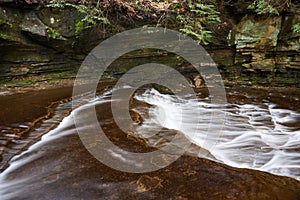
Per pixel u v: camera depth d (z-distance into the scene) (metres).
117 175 2.37
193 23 6.96
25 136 3.18
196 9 7.12
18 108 4.25
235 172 2.47
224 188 2.19
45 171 2.43
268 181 2.41
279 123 4.88
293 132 4.45
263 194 2.12
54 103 4.62
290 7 6.74
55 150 2.83
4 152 2.77
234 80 7.45
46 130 3.38
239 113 5.38
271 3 6.72
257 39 7.02
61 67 6.55
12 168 2.48
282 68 7.06
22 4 5.61
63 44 6.22
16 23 5.64
